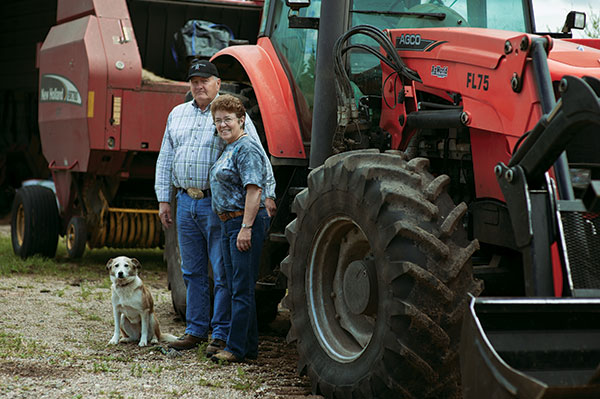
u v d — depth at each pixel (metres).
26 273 7.31
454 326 3.09
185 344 4.48
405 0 4.52
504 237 3.29
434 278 3.05
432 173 4.05
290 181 4.76
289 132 4.67
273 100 4.76
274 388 3.73
